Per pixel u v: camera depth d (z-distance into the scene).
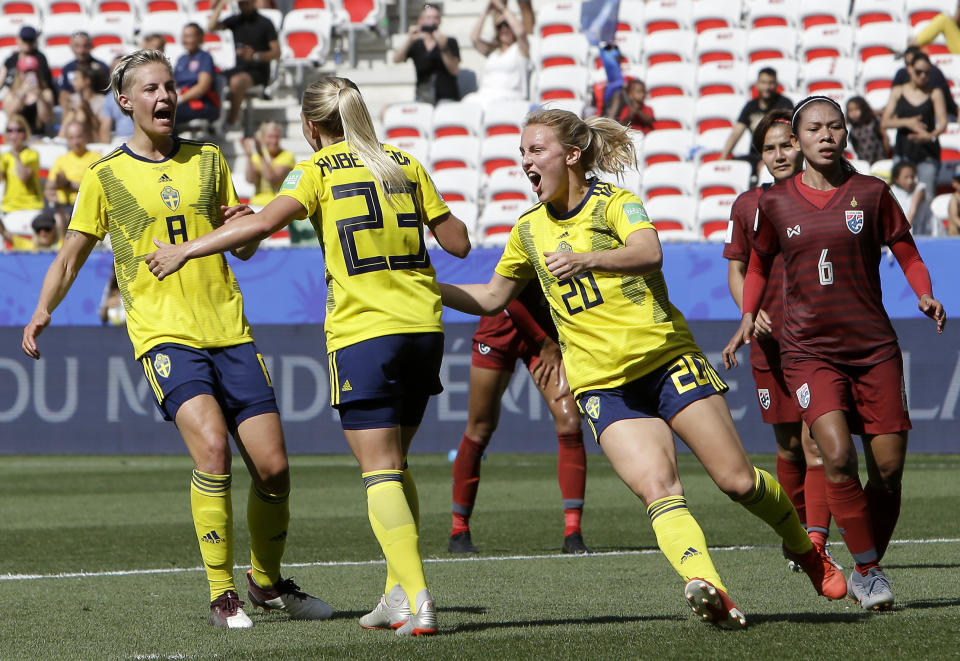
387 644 14.74
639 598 18.48
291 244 53.03
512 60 66.06
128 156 17.52
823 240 16.80
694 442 15.19
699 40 66.00
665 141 58.81
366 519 30.34
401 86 71.69
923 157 52.69
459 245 17.19
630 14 68.81
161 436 47.56
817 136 16.89
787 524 15.62
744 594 18.45
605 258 14.38
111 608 18.27
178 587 20.44
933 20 62.16
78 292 48.97
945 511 29.70
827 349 16.88
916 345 42.62
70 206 56.25
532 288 24.22
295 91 71.19
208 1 75.25
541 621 16.42
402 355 15.84
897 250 17.19
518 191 58.09
